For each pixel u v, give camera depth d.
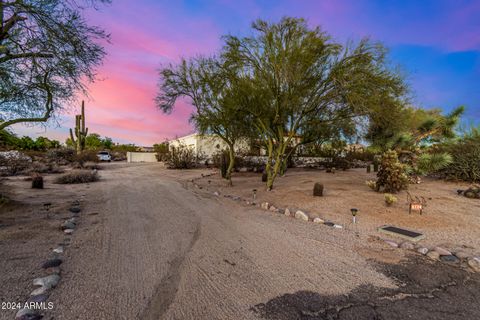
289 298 2.32
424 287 2.53
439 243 3.67
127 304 2.18
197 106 11.07
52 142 31.17
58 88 5.32
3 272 2.66
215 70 9.37
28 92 5.11
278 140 9.36
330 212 5.52
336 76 6.52
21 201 6.29
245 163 17.78
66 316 1.99
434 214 5.13
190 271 2.84
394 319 2.02
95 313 2.04
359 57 6.39
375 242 3.81
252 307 2.17
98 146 41.47
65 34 4.67
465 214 5.12
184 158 19.92
